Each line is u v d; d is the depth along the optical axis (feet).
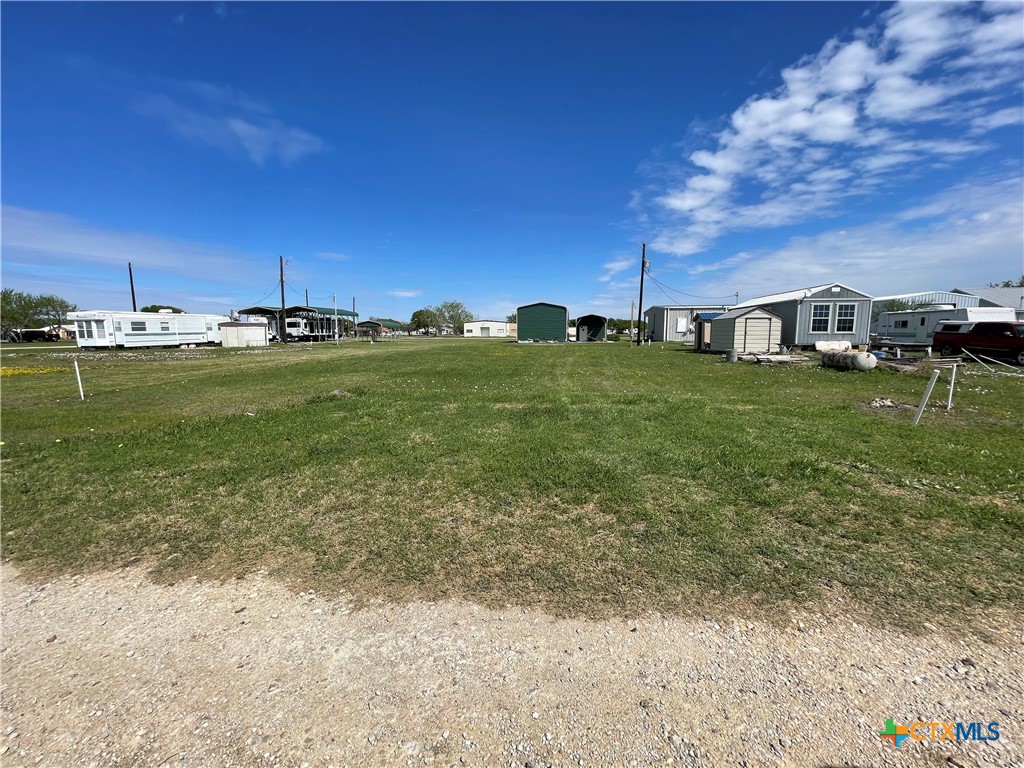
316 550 10.50
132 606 8.64
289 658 7.24
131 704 6.41
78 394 36.35
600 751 5.65
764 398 30.50
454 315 367.86
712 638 7.54
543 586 9.01
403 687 6.65
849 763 5.44
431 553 10.28
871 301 73.51
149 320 106.52
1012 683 6.52
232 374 50.85
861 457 16.40
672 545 10.46
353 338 222.28
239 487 14.34
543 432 20.49
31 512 12.63
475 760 5.56
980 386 35.68
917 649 7.21
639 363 60.34
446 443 18.86
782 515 11.89
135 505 13.04
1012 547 10.22
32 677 6.91
